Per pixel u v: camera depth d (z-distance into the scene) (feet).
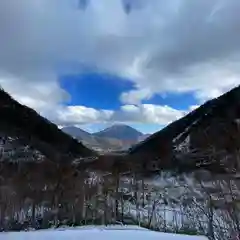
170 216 39.88
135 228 38.86
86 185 54.13
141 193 51.24
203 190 41.68
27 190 47.60
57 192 50.49
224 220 32.04
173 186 50.06
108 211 46.11
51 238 33.24
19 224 40.09
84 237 33.83
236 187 38.52
